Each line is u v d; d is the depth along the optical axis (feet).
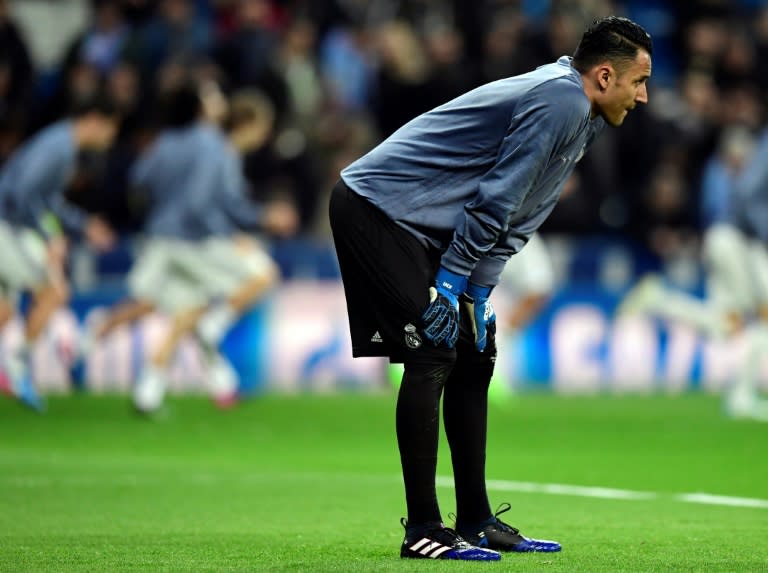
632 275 176.65
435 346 58.34
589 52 58.23
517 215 59.21
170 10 183.32
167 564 57.72
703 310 170.81
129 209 171.32
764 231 147.33
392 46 178.29
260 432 124.88
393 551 61.87
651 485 91.40
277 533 68.23
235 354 162.50
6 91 173.06
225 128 151.23
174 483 89.92
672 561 58.75
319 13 196.95
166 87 166.50
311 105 183.32
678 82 203.10
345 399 156.87
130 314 146.41
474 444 61.52
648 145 180.96
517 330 155.02
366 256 58.95
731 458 107.55
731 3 214.28
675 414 145.48
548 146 56.70
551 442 118.73
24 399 136.46
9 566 57.21
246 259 143.64
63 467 97.81
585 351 174.40
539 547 61.41
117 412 139.54
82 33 182.60
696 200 180.65
